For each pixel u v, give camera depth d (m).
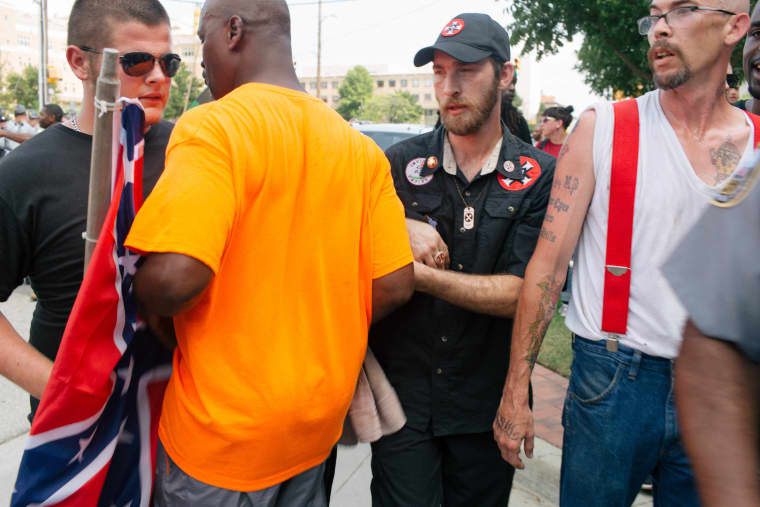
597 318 1.70
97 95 1.20
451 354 1.97
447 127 1.91
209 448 1.31
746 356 0.80
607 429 1.69
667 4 1.58
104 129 1.20
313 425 1.38
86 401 1.25
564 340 5.06
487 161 1.97
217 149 1.22
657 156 1.62
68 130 1.59
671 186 1.60
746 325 0.79
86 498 1.31
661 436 1.65
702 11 1.54
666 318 1.60
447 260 1.95
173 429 1.36
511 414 1.83
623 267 1.64
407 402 2.00
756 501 0.77
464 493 2.11
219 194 1.19
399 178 2.06
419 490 2.00
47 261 1.55
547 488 3.02
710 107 1.61
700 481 0.81
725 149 1.61
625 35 12.20
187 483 1.35
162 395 1.49
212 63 1.47
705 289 0.82
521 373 1.82
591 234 1.73
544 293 1.78
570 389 1.81
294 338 1.34
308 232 1.34
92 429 1.30
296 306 1.34
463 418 2.00
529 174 1.94
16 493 1.25
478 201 1.96
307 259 1.34
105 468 1.34
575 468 1.77
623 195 1.64
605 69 14.77
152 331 1.40
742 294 0.79
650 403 1.65
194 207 1.17
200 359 1.28
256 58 1.42
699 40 1.56
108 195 1.24
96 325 1.23
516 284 1.88
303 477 1.47
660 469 1.74
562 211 1.75
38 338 1.62
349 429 1.77
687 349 0.84
